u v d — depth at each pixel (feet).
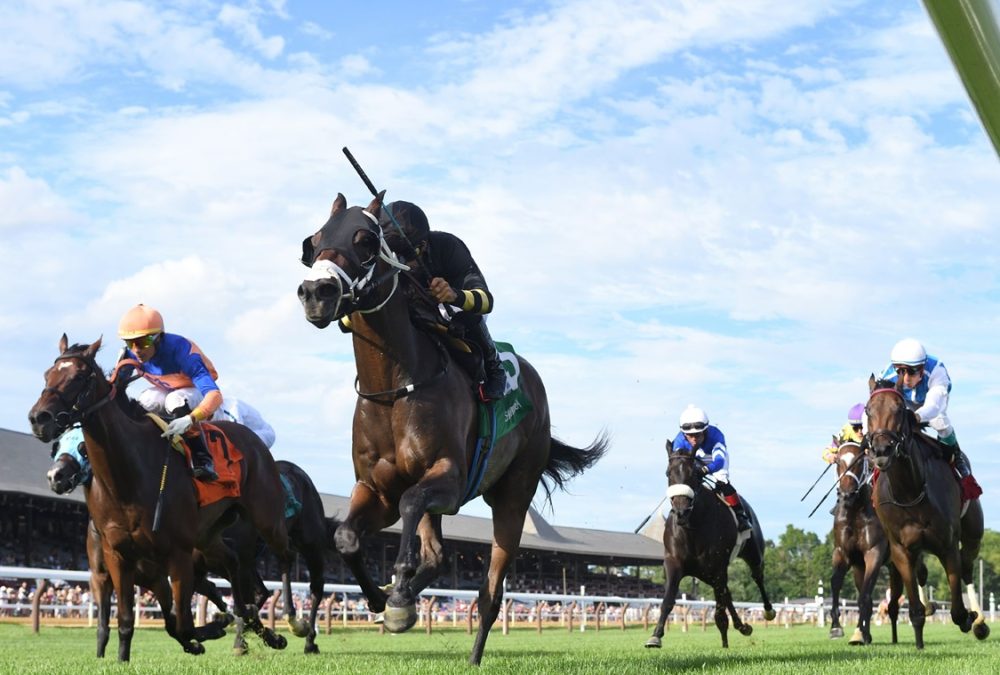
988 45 2.33
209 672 16.01
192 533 19.54
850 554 34.12
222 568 24.94
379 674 14.88
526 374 17.66
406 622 12.71
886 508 23.98
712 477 31.96
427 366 14.33
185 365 20.42
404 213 15.20
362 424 14.39
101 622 22.98
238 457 21.45
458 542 120.16
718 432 33.27
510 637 46.93
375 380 14.12
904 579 24.30
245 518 22.65
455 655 23.65
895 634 31.24
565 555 142.92
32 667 17.38
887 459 22.25
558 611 84.43
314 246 13.83
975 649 25.20
